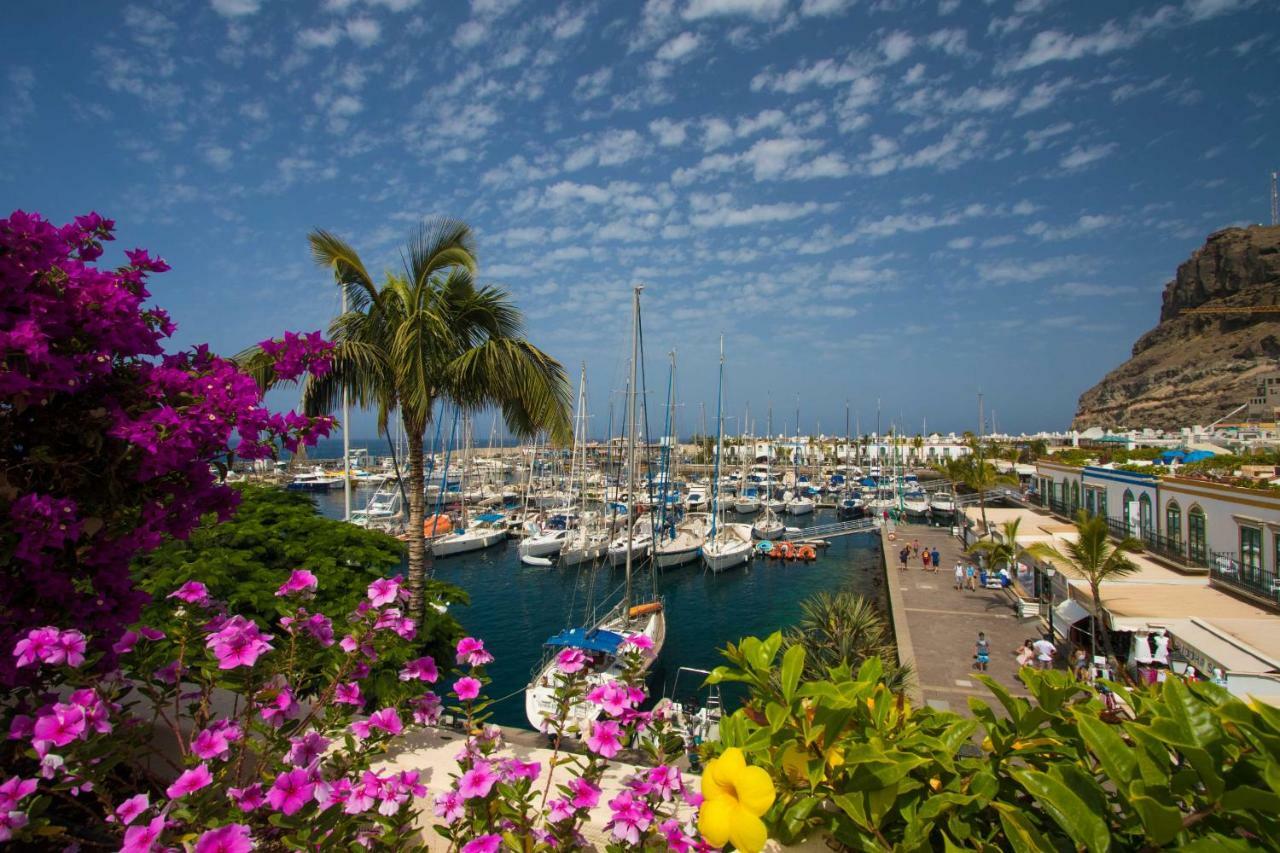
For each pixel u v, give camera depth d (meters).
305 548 9.94
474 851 2.87
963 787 2.45
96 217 3.94
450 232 8.95
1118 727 2.47
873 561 49.06
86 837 3.27
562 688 3.72
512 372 9.27
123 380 3.61
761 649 2.98
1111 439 68.81
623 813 2.93
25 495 3.10
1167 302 158.50
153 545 3.47
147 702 4.30
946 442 129.88
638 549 44.91
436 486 72.94
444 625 9.95
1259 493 17.50
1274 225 138.12
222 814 2.86
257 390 3.76
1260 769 1.91
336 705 3.62
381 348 9.16
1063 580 21.58
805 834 2.54
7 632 3.04
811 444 117.88
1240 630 13.89
